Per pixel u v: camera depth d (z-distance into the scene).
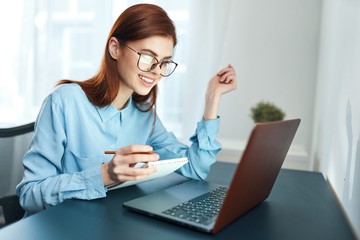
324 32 1.62
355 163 0.81
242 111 1.99
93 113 1.06
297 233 0.68
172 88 1.92
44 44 2.09
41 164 0.94
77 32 2.06
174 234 0.65
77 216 0.72
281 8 1.90
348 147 0.92
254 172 0.67
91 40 2.05
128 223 0.69
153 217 0.72
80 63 2.07
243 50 1.96
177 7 1.88
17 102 2.14
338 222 0.75
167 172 0.93
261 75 1.95
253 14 1.93
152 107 1.24
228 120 2.01
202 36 1.83
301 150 1.79
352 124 0.88
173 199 0.82
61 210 0.75
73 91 1.04
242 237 0.65
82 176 0.85
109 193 0.89
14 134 1.09
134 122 1.19
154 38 0.94
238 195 0.66
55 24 2.08
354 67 0.90
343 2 1.13
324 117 1.40
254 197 0.77
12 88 2.15
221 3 1.79
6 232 0.63
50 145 0.97
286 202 0.88
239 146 1.82
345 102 1.00
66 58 2.09
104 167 0.86
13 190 1.08
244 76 1.97
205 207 0.77
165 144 1.25
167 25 0.96
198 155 1.11
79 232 0.64
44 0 2.06
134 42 0.95
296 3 1.88
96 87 1.07
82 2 2.03
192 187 0.96
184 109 1.87
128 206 0.76
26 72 2.12
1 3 2.10
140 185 0.98
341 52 1.12
